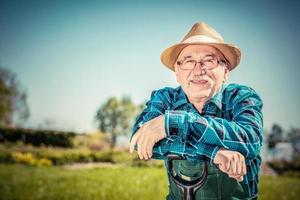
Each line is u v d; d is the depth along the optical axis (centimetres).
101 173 1070
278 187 1022
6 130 1313
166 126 140
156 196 904
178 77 158
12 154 1176
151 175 1056
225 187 149
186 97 161
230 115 155
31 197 906
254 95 157
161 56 168
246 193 154
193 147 139
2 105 1439
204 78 151
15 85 1491
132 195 901
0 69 1486
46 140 1311
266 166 1195
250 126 143
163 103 166
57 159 1190
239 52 156
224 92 159
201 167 145
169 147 142
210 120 140
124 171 1091
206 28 158
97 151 1262
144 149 142
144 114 167
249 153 140
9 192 916
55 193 916
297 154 1217
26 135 1308
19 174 1043
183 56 155
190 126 138
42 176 1034
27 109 1473
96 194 902
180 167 149
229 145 137
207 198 150
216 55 154
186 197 140
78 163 1197
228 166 135
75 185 959
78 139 1327
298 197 963
